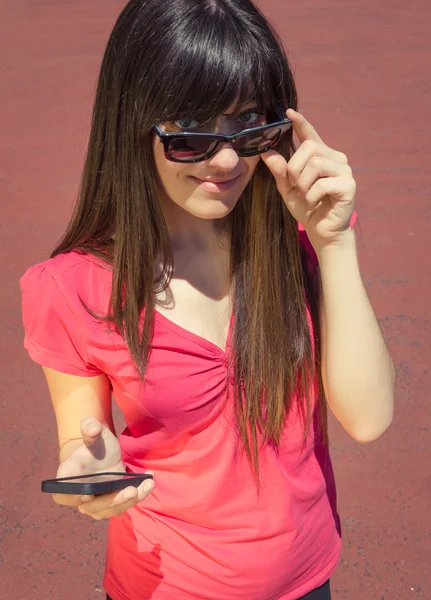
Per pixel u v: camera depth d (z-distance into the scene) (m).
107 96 1.47
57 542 3.08
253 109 1.43
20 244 5.17
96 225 1.55
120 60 1.42
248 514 1.59
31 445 3.51
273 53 1.40
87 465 1.41
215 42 1.34
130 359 1.50
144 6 1.38
